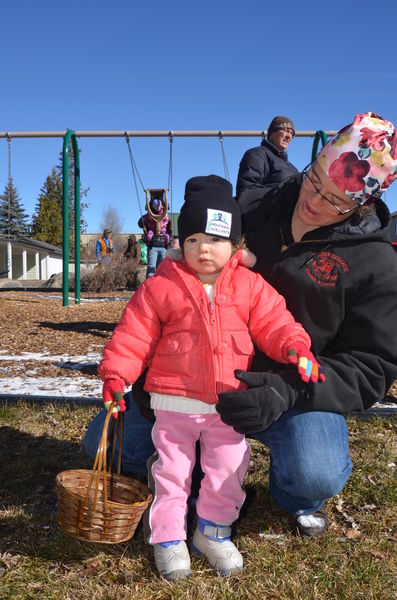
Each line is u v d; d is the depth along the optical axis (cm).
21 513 247
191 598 190
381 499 261
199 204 220
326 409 203
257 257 240
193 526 236
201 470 235
